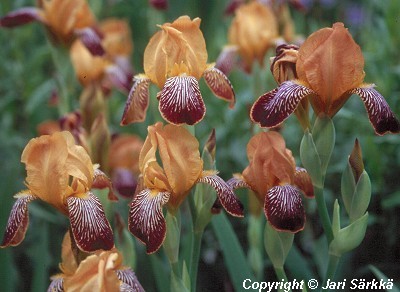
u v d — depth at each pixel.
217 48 8.72
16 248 6.84
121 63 8.08
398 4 6.79
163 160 3.69
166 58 4.06
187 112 3.77
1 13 8.47
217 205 4.03
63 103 6.82
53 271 6.66
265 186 3.86
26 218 3.84
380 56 6.82
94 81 6.79
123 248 4.58
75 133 5.14
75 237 3.55
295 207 3.71
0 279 5.14
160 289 5.09
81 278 3.26
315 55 3.75
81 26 6.88
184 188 3.76
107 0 10.02
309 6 9.80
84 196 3.69
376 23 7.96
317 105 3.88
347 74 3.77
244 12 6.78
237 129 7.21
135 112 4.20
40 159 3.69
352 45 3.75
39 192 3.74
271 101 3.71
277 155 3.82
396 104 6.39
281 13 7.25
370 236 6.31
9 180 5.58
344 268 6.03
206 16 10.02
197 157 3.75
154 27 8.82
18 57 8.23
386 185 6.30
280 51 3.98
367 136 6.15
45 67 9.25
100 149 5.15
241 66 7.20
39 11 6.86
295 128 7.05
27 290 6.79
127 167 6.45
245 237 6.83
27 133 8.18
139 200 3.67
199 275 6.77
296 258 5.32
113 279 3.25
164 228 3.55
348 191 3.93
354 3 10.13
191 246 4.31
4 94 8.27
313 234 6.64
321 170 3.91
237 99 7.23
